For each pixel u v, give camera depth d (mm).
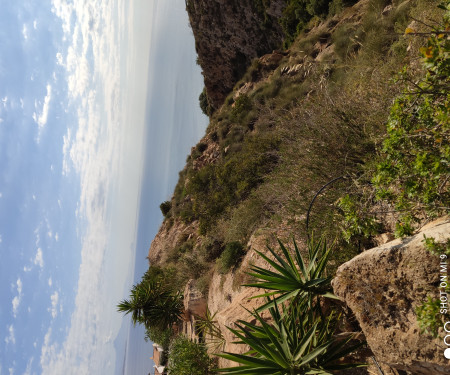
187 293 15508
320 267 4758
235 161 18172
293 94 15477
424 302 2793
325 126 6684
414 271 2926
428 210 3350
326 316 5043
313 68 16859
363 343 4172
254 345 4082
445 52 2746
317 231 6184
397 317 3078
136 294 16078
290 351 4145
